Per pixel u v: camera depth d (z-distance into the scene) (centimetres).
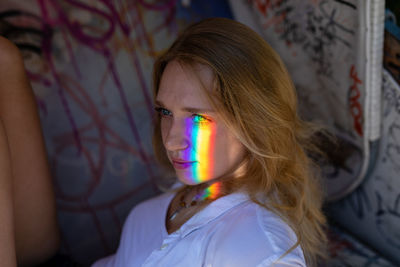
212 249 93
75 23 188
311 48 160
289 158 110
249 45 98
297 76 177
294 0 157
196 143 99
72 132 193
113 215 206
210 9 212
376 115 145
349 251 173
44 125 188
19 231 135
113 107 200
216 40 94
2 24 174
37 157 138
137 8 200
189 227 103
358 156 162
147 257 110
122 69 200
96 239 204
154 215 122
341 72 149
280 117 104
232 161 104
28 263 143
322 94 167
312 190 131
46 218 141
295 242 94
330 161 179
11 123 131
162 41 206
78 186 198
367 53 132
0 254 98
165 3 205
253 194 101
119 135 203
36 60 182
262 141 101
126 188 207
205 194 111
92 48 193
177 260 100
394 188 154
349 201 184
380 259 166
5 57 132
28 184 135
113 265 131
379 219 167
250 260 85
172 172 142
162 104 101
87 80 193
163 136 110
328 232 189
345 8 133
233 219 97
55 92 188
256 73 97
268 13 176
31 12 179
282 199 106
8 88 132
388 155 152
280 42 177
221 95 94
